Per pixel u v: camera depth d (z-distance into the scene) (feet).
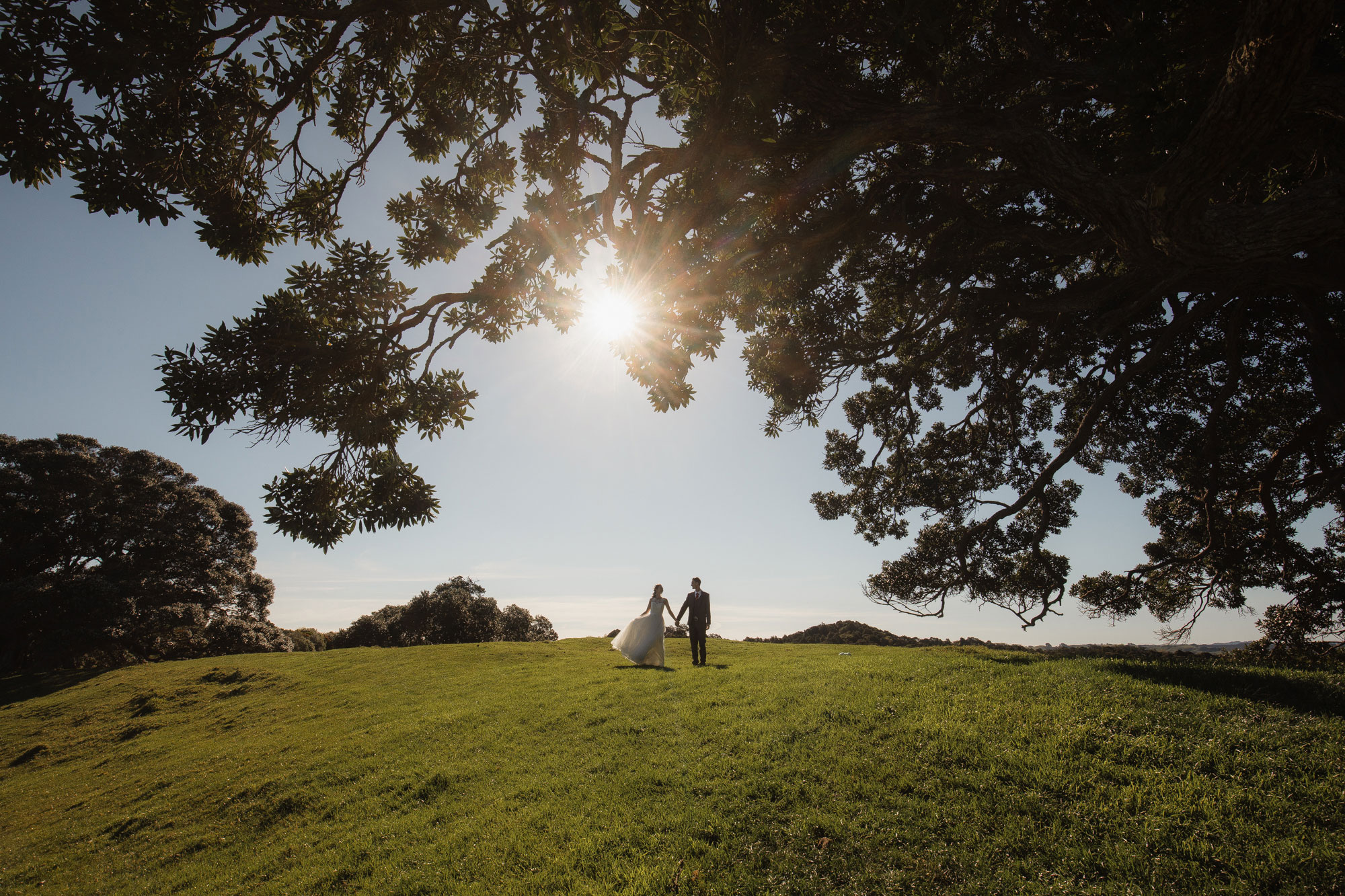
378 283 23.95
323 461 23.53
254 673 70.03
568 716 33.86
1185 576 53.98
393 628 161.27
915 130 24.71
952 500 52.85
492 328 28.58
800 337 42.96
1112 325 34.83
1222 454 49.60
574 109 28.43
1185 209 18.12
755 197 29.14
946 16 26.43
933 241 36.22
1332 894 11.90
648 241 26.07
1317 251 26.45
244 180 25.75
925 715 24.44
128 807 35.19
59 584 108.27
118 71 19.24
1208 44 23.11
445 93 30.48
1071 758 19.01
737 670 41.52
